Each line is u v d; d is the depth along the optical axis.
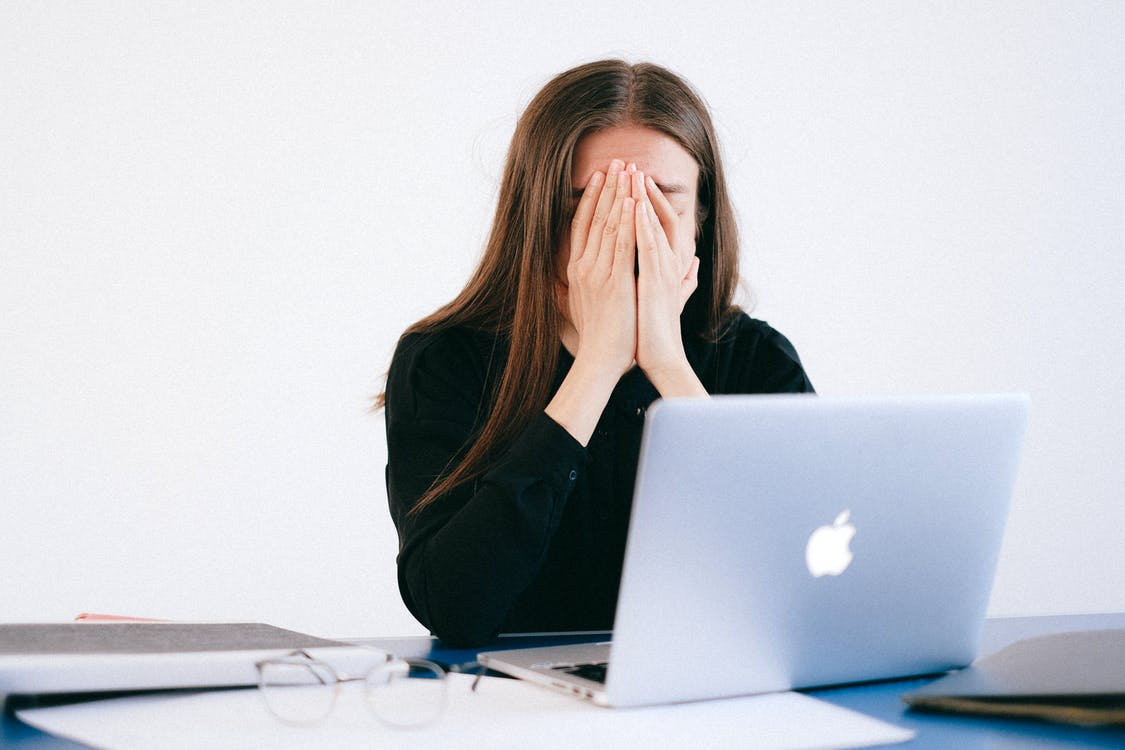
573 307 1.46
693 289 1.58
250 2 3.14
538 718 0.82
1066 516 3.66
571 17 3.34
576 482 1.57
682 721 0.82
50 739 0.76
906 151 3.55
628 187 1.45
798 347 3.49
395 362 1.64
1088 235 3.67
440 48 3.26
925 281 3.57
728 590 0.87
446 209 3.27
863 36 3.52
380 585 3.23
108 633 0.98
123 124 3.07
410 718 0.81
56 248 3.03
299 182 3.18
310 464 3.20
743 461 0.84
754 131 3.45
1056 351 3.66
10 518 3.01
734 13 3.43
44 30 3.02
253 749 0.72
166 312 3.10
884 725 0.82
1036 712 0.82
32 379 3.02
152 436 3.10
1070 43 3.64
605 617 1.60
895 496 0.92
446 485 1.42
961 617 1.00
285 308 3.18
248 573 3.15
